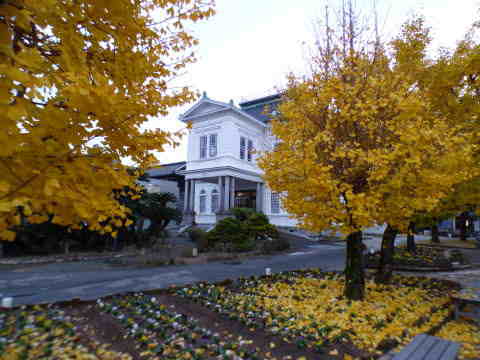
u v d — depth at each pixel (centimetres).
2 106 139
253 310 473
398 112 494
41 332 367
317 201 498
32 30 229
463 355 349
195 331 391
